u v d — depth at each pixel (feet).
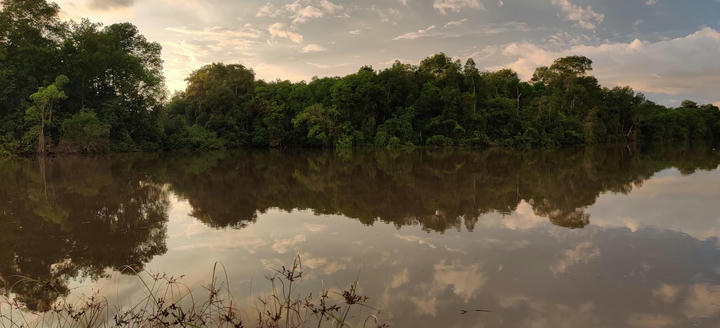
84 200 51.13
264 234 33.63
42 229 36.68
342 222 37.78
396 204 47.03
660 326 17.42
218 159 122.93
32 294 22.21
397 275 23.67
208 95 192.13
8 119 130.82
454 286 21.93
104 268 26.22
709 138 303.89
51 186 63.26
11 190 59.16
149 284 22.89
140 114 159.43
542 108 204.85
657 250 28.22
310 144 195.42
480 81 213.46
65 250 30.40
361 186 62.44
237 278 23.45
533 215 40.29
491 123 203.31
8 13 134.82
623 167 89.51
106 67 146.72
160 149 163.84
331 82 216.54
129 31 166.30
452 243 30.30
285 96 210.59
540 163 102.32
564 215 40.16
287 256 27.53
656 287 21.67
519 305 19.53
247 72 215.31
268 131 192.44
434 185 62.75
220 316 17.98
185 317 18.10
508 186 61.11
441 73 220.64
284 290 21.39
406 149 179.63
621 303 19.72
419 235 32.71
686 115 285.23
